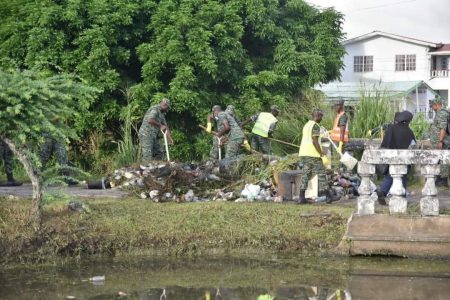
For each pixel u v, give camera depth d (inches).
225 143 575.5
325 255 362.3
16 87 356.2
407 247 356.5
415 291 299.0
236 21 735.1
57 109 368.8
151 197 462.3
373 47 1744.6
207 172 496.4
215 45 732.7
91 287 307.0
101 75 686.5
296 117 699.4
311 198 454.6
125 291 300.7
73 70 697.0
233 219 399.5
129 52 711.7
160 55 693.3
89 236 368.2
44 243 360.8
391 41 1727.4
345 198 473.1
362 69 1758.1
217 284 312.5
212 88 743.1
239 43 729.0
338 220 393.4
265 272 332.8
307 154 442.9
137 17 727.7
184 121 728.3
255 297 291.4
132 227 380.8
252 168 505.7
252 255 366.0
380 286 307.6
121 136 716.0
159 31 713.6
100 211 410.0
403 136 412.5
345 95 1092.5
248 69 749.9
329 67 814.5
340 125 536.7
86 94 390.9
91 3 707.4
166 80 722.8
